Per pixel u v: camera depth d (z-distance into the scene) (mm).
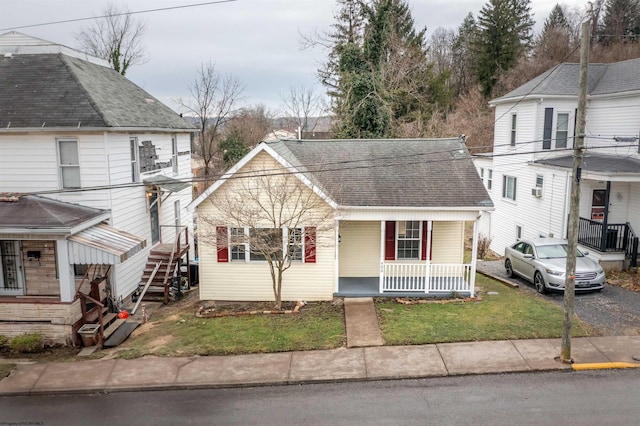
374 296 15234
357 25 35531
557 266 15367
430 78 39438
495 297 15297
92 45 43031
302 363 10922
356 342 11883
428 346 11547
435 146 17484
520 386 9625
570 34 50750
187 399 9617
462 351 11211
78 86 15766
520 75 44500
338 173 16156
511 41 47469
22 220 12945
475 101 43844
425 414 8672
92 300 12867
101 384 10219
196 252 23297
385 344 11734
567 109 21859
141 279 17453
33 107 14977
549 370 10234
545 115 21875
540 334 11992
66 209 14258
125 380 10367
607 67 22641
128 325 14055
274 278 14336
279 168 13984
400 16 38250
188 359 11320
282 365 10859
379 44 30016
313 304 15000
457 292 15164
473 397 9250
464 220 15016
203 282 15578
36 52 17219
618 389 9391
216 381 10195
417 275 16141
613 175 17047
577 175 10047
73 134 14734
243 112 51594
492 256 25453
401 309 14117
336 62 36000
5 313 12727
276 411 8984
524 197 23375
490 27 47562
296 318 13695
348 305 14570
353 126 28875
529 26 52531
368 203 14812
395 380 10109
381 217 14945
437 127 34812
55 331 12695
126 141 16312
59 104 15086
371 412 8820
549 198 21094
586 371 10203
